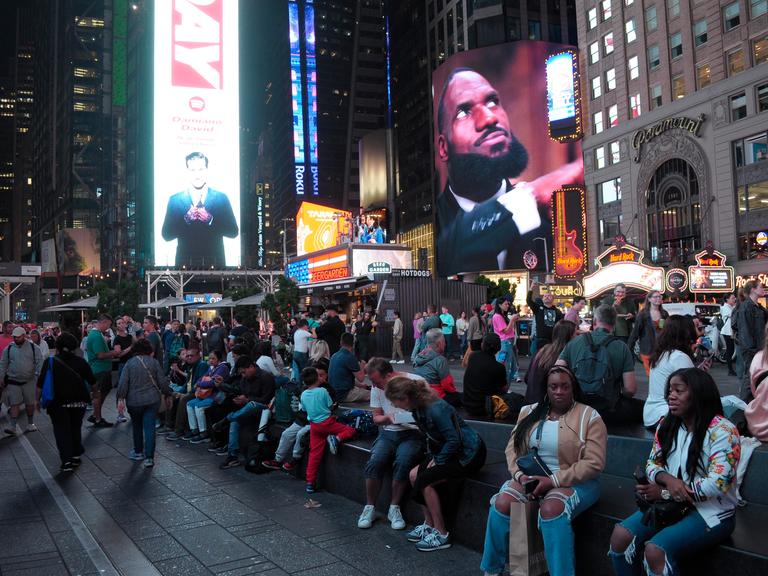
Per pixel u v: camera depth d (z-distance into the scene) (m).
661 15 48.28
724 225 42.53
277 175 168.62
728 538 3.87
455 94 70.19
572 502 4.34
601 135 54.97
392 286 26.47
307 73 153.50
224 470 8.80
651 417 5.84
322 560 5.28
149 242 116.75
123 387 9.01
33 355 12.05
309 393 7.56
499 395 7.69
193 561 5.27
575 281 47.09
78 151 148.50
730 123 42.19
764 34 40.38
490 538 4.70
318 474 7.78
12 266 53.25
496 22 80.56
